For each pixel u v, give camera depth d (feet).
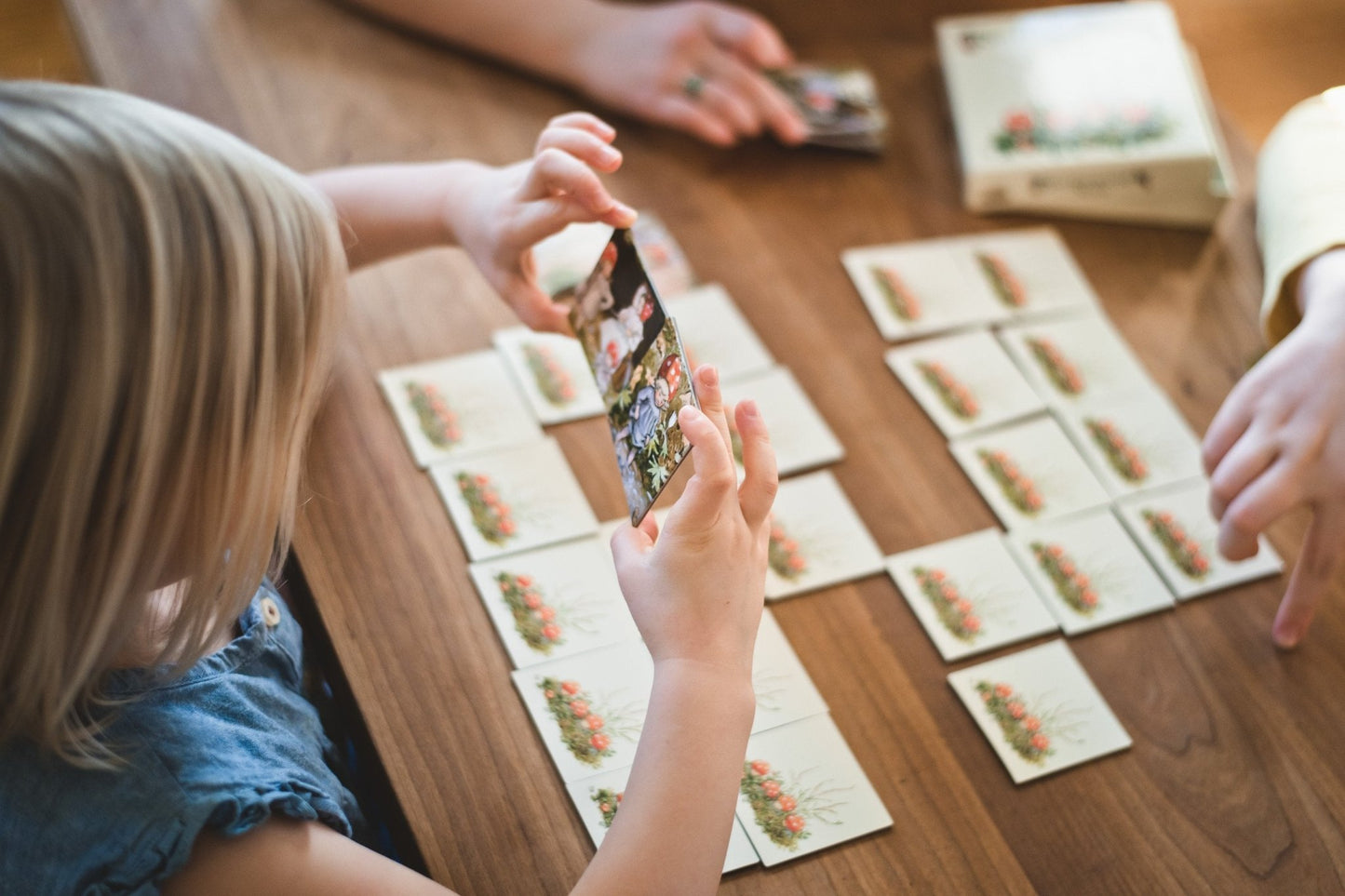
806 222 4.17
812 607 3.14
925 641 3.11
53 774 2.22
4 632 2.00
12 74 6.70
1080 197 4.27
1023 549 3.32
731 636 2.40
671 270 3.93
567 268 3.75
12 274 1.82
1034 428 3.63
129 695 2.37
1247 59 6.54
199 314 1.99
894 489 3.43
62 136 1.91
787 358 3.73
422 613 2.99
